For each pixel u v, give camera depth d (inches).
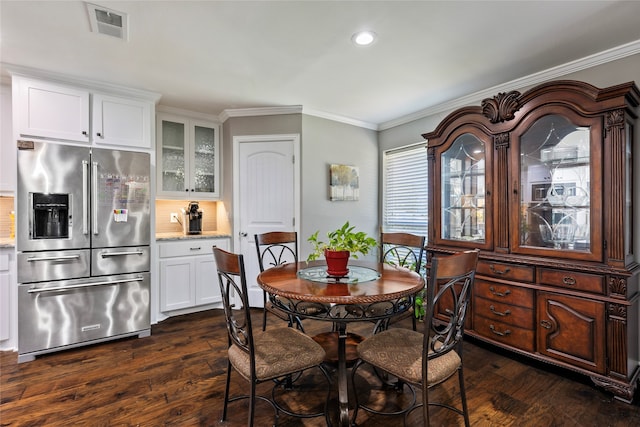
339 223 152.3
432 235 113.6
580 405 71.1
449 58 93.8
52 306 96.8
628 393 70.8
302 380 82.7
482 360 91.8
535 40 83.6
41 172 95.6
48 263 96.6
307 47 87.5
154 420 66.2
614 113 73.3
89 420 66.1
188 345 103.4
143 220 112.0
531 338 85.7
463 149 106.0
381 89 117.8
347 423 60.4
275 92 120.7
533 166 89.0
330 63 97.0
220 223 155.3
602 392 75.8
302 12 71.9
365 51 89.9
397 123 156.1
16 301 97.3
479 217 101.6
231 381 81.7
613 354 73.0
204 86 114.7
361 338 90.4
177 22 75.5
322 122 146.7
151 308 121.8
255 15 73.0
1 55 90.2
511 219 91.7
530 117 87.2
